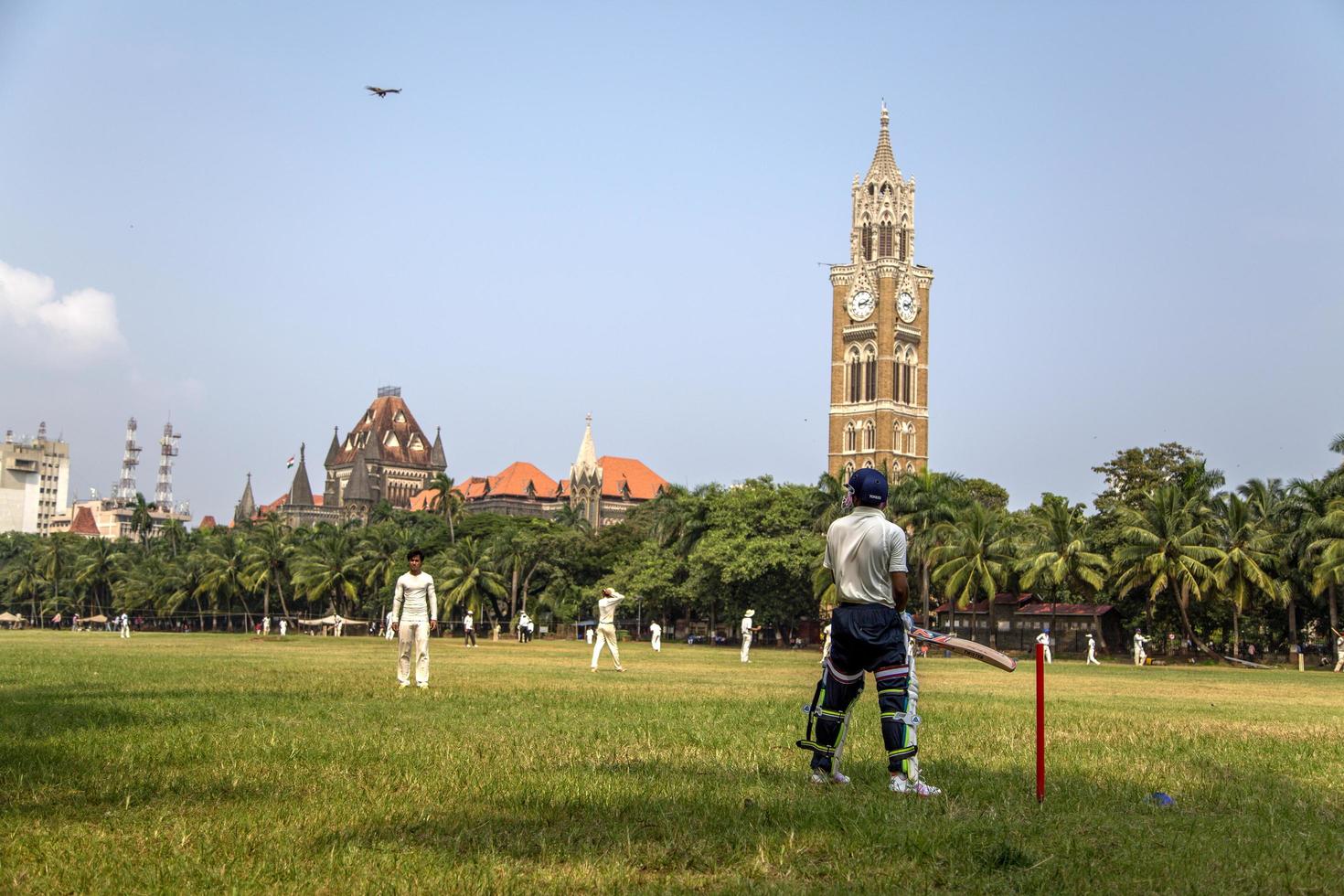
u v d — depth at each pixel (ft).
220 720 53.62
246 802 33.47
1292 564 304.30
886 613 37.63
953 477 363.15
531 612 513.86
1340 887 26.81
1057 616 348.79
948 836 30.17
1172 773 44.29
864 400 642.63
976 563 323.37
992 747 50.49
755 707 70.03
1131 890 26.03
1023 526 370.32
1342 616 311.47
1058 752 49.55
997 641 367.45
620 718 60.18
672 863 27.76
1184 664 298.97
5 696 68.03
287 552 554.87
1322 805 38.34
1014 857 27.94
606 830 30.68
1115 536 334.85
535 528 550.36
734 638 454.40
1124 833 31.71
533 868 27.02
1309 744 56.59
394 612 81.87
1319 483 297.12
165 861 26.76
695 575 405.80
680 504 425.69
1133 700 96.58
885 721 37.32
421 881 25.55
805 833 30.37
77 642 240.12
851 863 27.63
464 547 481.87
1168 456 437.99
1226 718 75.82
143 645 215.51
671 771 40.52
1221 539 309.63
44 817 31.04
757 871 26.94
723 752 46.09
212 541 585.63
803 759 44.68
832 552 38.55
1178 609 337.93
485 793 35.37
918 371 653.30
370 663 130.21
